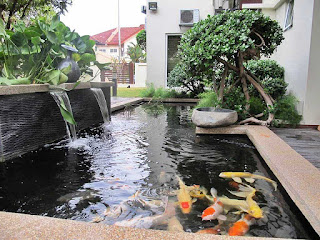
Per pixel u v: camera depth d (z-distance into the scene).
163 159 2.75
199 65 4.08
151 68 9.52
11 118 2.75
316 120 4.44
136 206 1.76
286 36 6.07
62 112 3.32
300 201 1.60
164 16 9.27
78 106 4.15
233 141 3.54
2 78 3.05
